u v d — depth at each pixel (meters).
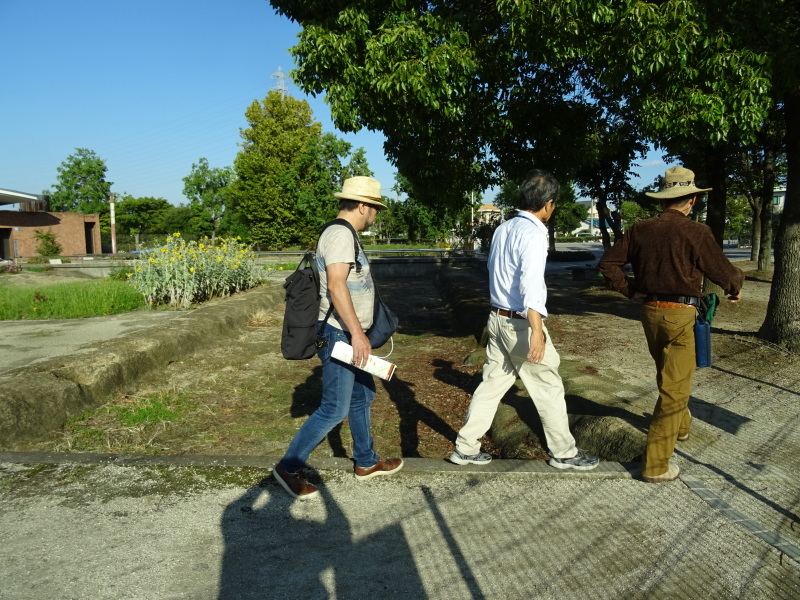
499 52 6.51
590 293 13.59
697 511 2.79
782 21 5.80
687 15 5.48
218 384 5.99
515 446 4.21
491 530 2.63
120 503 2.85
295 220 43.84
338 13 6.64
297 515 2.76
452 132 7.90
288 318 2.89
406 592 2.18
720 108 5.57
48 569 2.29
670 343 3.08
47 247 38.34
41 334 7.62
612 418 3.97
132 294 11.29
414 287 18.12
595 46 6.02
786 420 4.15
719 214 10.16
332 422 2.94
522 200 3.07
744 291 13.54
